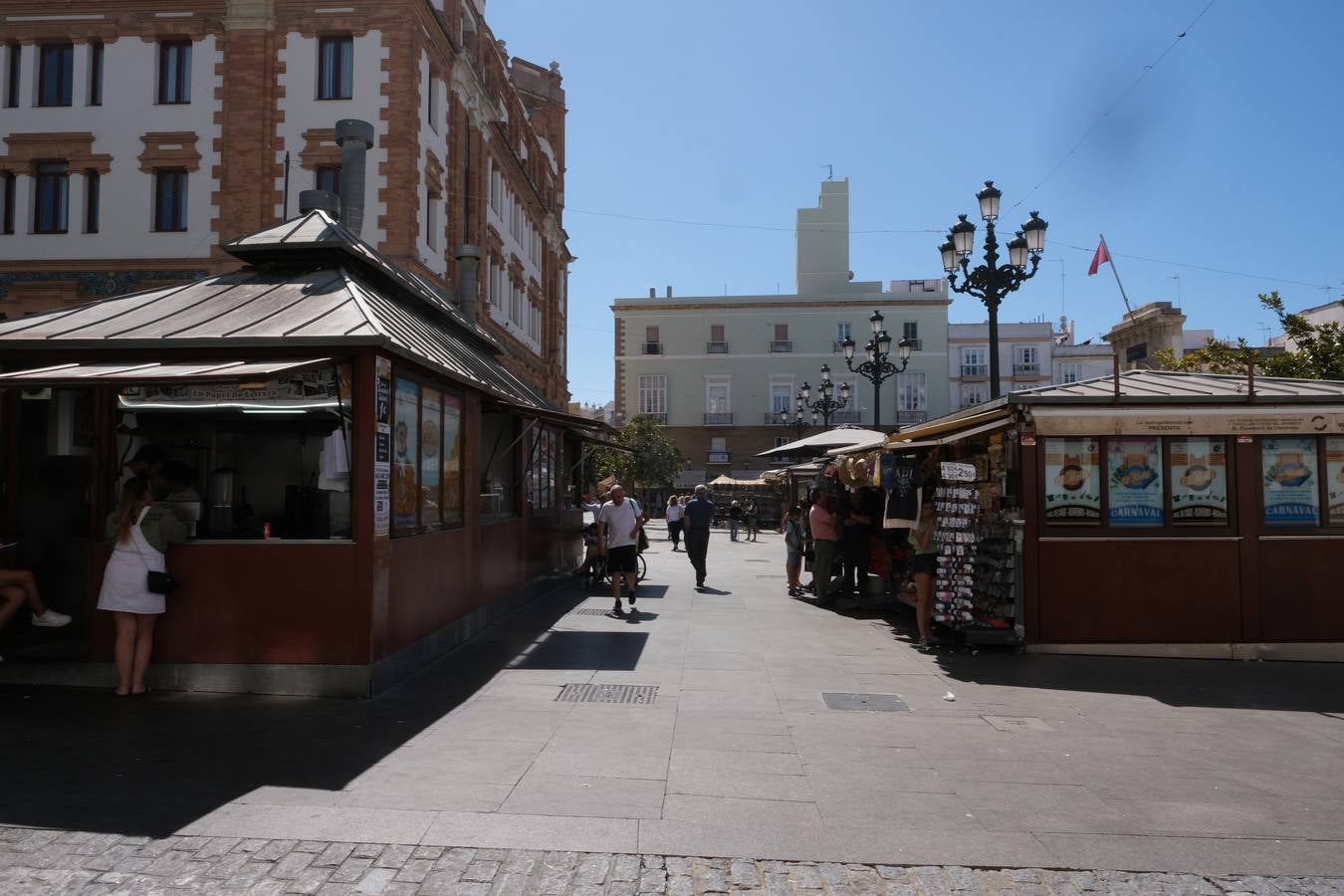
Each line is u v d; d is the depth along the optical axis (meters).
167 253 21.83
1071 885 3.88
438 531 8.75
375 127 21.45
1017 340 70.81
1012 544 9.52
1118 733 6.34
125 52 22.12
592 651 9.08
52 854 3.96
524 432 11.77
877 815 4.64
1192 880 3.94
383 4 21.59
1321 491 9.28
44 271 21.94
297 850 4.05
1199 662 8.91
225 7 21.83
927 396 60.66
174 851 4.01
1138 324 42.31
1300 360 14.62
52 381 6.00
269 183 21.61
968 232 15.20
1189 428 9.09
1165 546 9.22
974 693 7.52
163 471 7.42
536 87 41.31
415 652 8.00
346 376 7.04
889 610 12.29
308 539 7.18
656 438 52.12
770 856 4.10
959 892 3.79
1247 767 5.58
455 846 4.12
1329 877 3.99
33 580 7.23
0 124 22.22
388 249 21.27
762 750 5.75
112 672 7.19
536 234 37.69
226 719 6.28
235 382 5.98
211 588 7.05
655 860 4.02
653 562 21.95
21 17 22.25
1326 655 9.07
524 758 5.48
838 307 61.38
